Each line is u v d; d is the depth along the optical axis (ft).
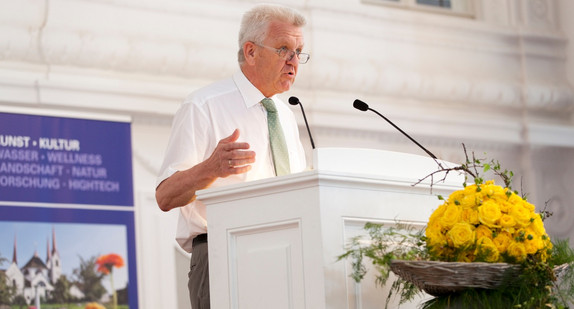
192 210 16.35
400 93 38.19
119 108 32.48
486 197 13.42
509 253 12.88
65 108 31.60
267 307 13.30
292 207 13.21
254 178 17.04
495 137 39.99
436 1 42.22
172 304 32.42
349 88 37.09
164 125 33.71
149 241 32.40
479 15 42.80
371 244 13.24
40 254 29.63
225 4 35.06
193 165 16.71
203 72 34.22
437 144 38.86
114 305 30.55
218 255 13.85
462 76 39.75
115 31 32.78
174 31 33.88
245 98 17.56
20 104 30.99
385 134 37.63
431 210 14.66
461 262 12.59
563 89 41.60
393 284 13.42
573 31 42.55
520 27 41.63
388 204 13.97
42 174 30.04
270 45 17.53
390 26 38.65
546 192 40.93
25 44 31.24
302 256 13.03
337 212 13.16
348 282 13.10
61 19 32.01
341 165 13.67
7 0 31.50
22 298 29.17
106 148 31.37
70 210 30.32
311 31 36.73
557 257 13.47
